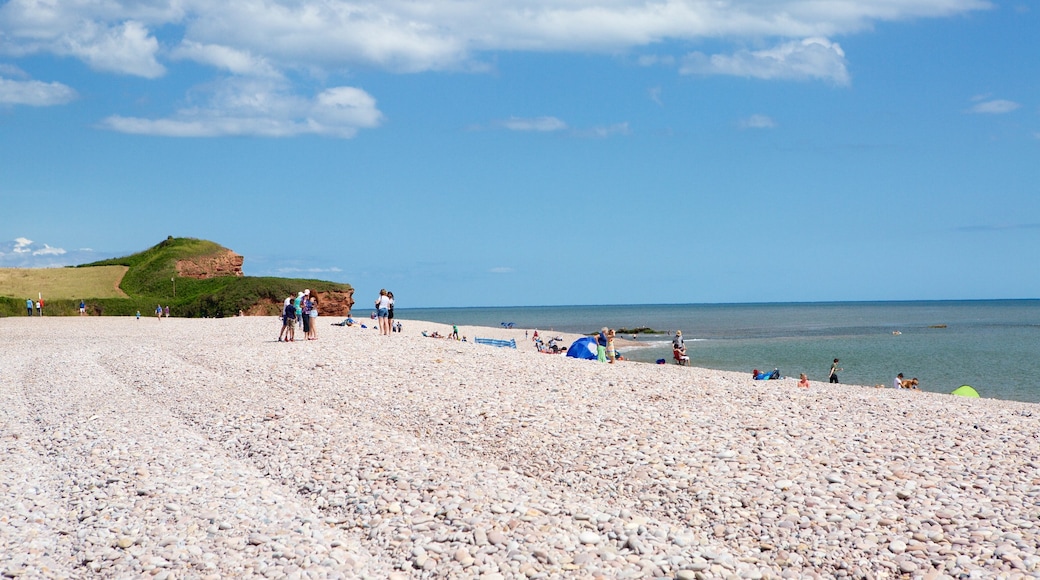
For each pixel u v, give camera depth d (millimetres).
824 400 17047
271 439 14461
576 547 9219
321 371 22359
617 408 16078
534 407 16297
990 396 34500
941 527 9398
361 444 13719
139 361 27547
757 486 10969
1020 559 8375
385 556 9297
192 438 15031
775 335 90000
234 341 34781
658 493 10953
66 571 9000
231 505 10961
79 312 85812
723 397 17328
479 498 10844
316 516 10641
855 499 10383
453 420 15430
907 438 13391
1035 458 12078
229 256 116000
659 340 79875
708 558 8852
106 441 14781
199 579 8625
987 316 164750
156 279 105062
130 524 10266
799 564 8680
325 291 91812
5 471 13180
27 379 24516
